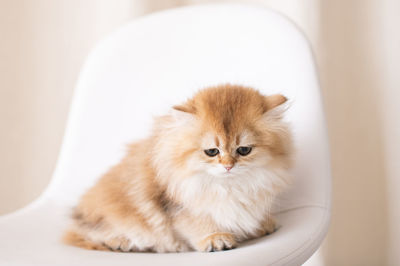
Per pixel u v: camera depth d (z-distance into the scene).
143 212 0.78
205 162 0.74
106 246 0.80
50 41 1.25
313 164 0.82
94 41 1.26
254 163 0.75
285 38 0.89
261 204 0.77
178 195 0.75
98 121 0.97
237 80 0.91
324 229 0.76
